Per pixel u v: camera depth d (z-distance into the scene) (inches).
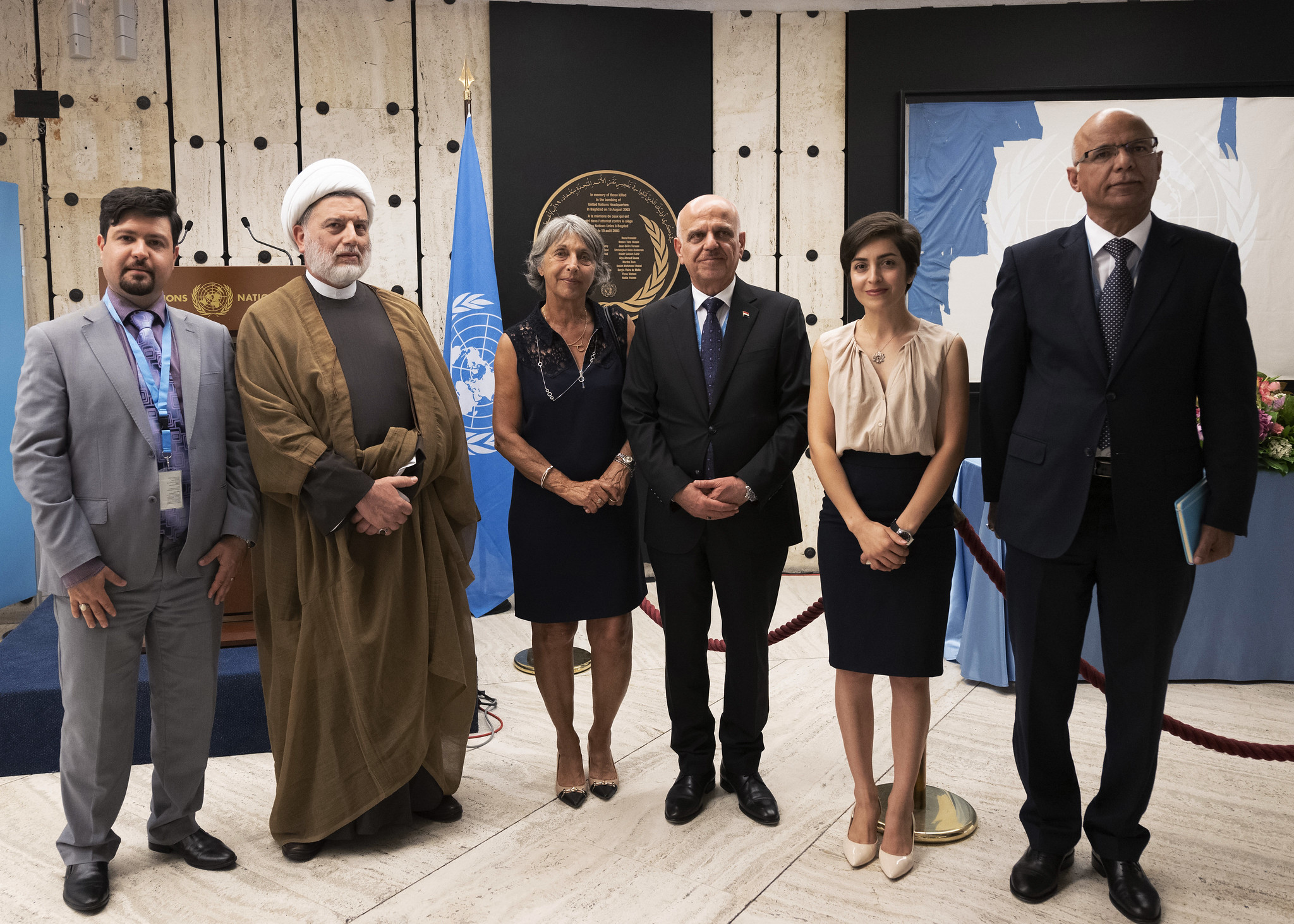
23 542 187.5
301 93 200.7
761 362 98.6
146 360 88.4
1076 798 88.5
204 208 198.2
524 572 104.8
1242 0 207.5
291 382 92.0
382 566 93.5
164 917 83.9
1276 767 113.1
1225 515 78.7
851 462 89.7
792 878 89.8
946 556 88.7
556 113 208.2
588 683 145.7
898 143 213.6
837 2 212.1
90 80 192.7
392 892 88.0
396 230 205.9
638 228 212.2
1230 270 79.0
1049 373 84.3
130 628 87.5
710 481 96.2
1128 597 81.7
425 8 203.6
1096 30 210.1
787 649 165.0
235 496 92.9
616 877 90.2
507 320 209.8
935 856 93.8
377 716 93.4
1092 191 80.0
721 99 213.6
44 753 114.7
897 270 87.0
